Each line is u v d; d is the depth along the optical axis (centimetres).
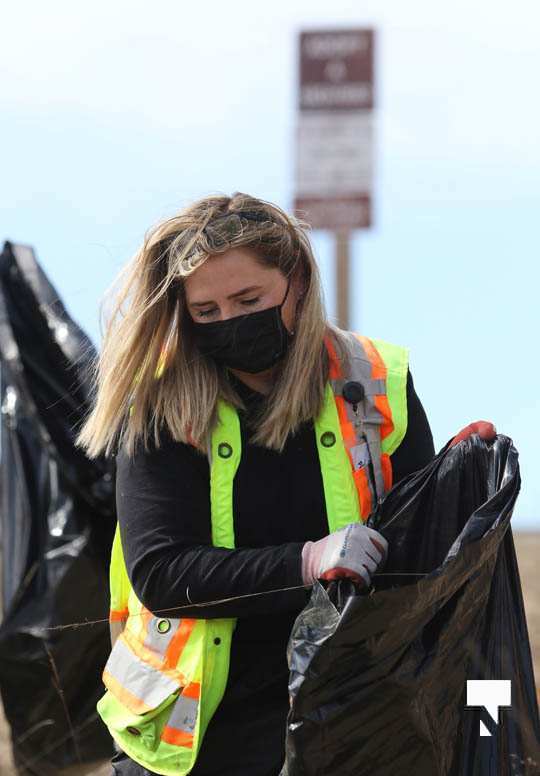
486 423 486
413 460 495
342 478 482
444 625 450
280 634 480
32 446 720
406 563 479
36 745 682
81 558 693
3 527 729
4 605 723
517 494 459
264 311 475
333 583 457
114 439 501
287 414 477
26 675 684
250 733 477
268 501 481
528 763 472
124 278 491
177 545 473
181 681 472
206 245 471
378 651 434
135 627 490
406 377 498
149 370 485
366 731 440
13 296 709
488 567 457
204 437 480
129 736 480
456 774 463
